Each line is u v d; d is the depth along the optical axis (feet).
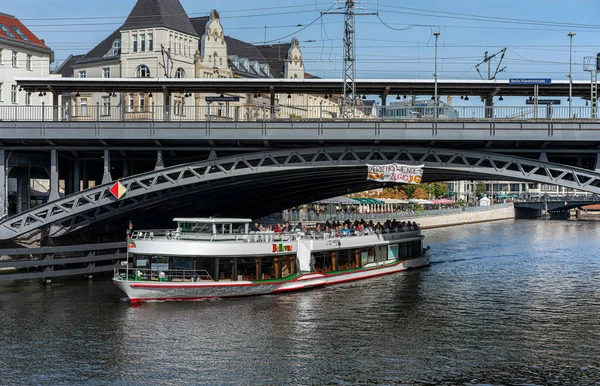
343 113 150.00
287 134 144.25
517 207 548.31
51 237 153.28
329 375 82.69
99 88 152.25
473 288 144.46
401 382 80.48
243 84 151.64
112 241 169.89
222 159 147.23
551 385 79.92
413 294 135.44
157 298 121.70
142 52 261.65
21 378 81.25
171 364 86.43
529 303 127.03
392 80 154.51
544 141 143.95
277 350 92.58
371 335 100.99
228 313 113.70
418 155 157.17
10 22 237.25
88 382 80.12
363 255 161.58
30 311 113.80
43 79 149.18
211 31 288.51
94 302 121.49
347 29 162.09
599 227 403.34
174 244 122.72
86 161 170.60
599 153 147.64
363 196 425.69
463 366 86.48
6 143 148.87
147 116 243.81
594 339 100.07
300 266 140.87
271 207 220.02
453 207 475.31
